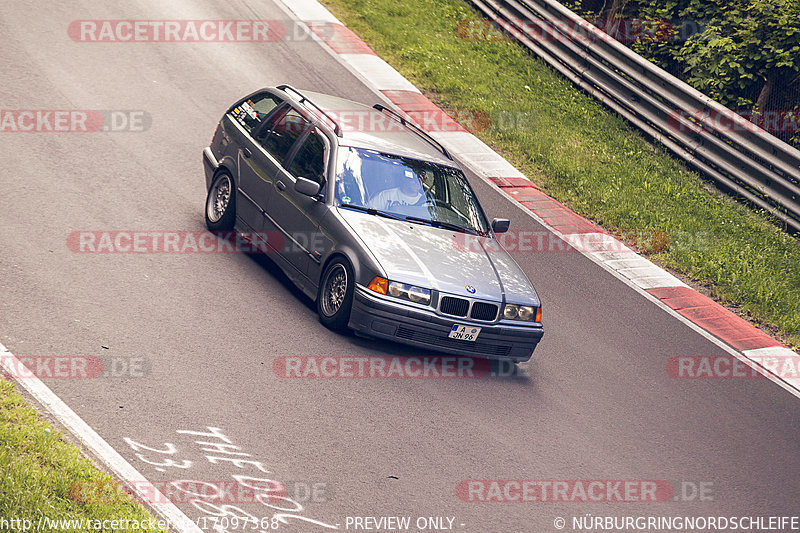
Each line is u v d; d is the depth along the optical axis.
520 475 22.81
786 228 47.78
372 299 26.17
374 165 29.98
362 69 53.94
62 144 36.06
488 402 26.23
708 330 36.66
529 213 43.59
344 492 19.95
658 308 37.59
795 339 37.69
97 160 35.59
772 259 44.03
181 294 27.27
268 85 48.22
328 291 27.77
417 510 20.06
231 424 21.23
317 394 23.77
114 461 18.48
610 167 49.84
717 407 30.33
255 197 30.98
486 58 59.00
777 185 48.03
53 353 22.16
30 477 16.53
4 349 21.69
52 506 16.14
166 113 41.84
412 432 23.28
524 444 24.42
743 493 25.12
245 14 57.38
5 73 41.09
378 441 22.39
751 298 40.28
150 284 27.36
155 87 44.41
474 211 31.52
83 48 46.53
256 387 23.23
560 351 31.56
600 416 27.48
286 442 21.19
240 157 32.06
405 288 26.30
